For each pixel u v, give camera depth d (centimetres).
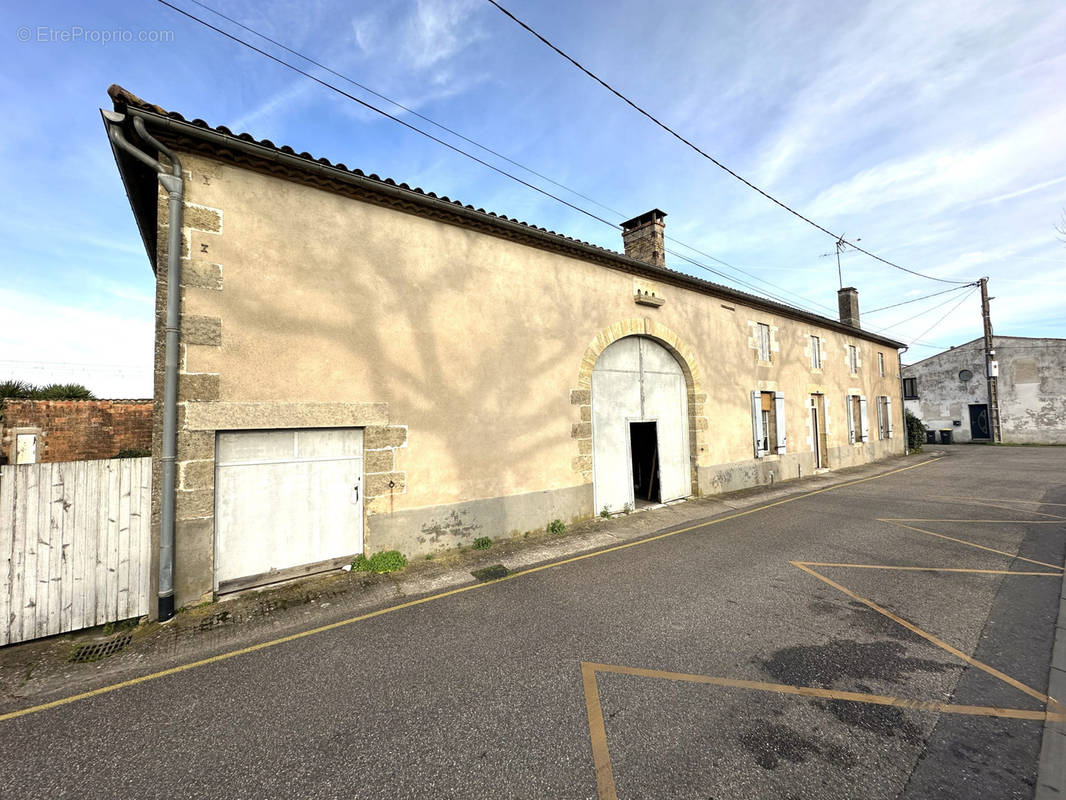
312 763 230
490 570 531
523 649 344
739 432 1071
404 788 212
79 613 383
